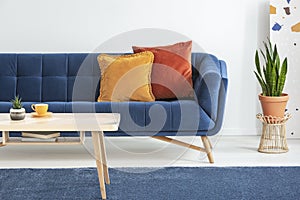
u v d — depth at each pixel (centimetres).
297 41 618
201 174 494
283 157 544
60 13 628
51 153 565
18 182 477
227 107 635
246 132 636
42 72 602
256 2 625
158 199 440
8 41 630
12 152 570
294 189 457
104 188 440
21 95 597
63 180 482
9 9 627
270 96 569
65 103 552
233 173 495
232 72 631
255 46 628
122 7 629
